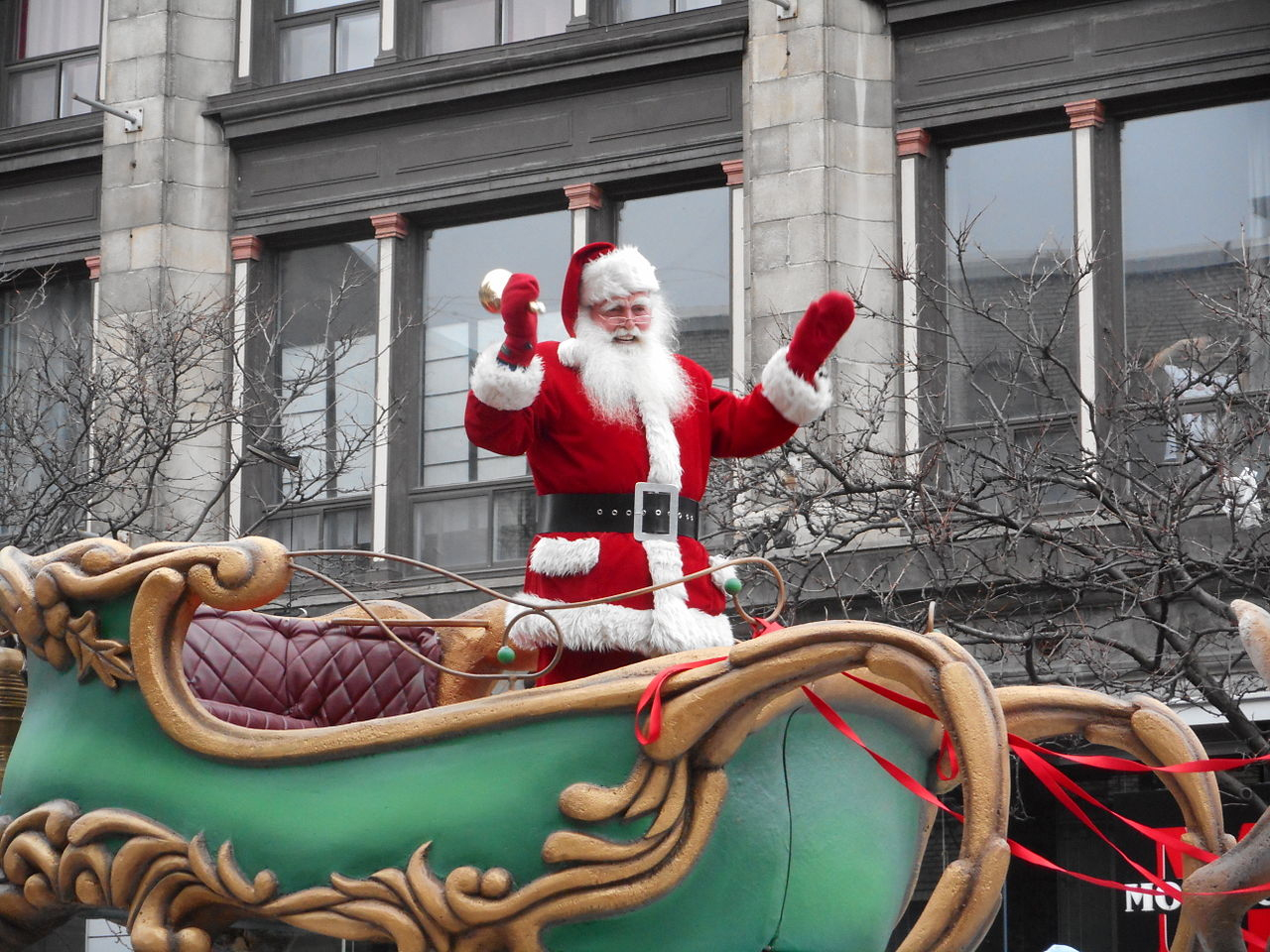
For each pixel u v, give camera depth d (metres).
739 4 14.71
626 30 15.12
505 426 4.72
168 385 14.55
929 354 12.84
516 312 4.56
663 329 5.20
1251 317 11.00
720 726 4.02
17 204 17.36
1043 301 13.59
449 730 4.24
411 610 6.06
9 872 4.70
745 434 5.06
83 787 4.61
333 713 5.89
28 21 18.00
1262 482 10.20
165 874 4.45
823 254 13.91
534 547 4.87
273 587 4.47
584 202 15.13
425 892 4.15
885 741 4.47
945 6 14.05
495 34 15.99
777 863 4.17
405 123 15.94
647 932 4.11
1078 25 13.75
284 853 4.32
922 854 4.73
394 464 15.60
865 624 3.96
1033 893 12.06
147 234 16.22
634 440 4.85
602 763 4.11
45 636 4.73
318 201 16.11
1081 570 11.01
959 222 14.05
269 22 16.81
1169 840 4.45
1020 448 11.50
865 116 14.23
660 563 4.70
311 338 16.22
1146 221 13.60
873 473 12.12
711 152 14.76
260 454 13.66
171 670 4.54
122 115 16.20
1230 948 4.27
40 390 14.67
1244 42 13.23
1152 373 13.02
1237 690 10.70
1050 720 4.56
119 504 14.79
